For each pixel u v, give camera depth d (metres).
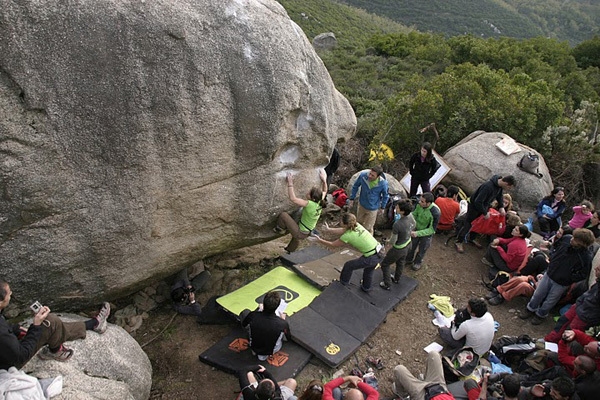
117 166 5.23
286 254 8.17
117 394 4.78
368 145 12.20
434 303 7.50
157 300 7.12
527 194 10.20
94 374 4.95
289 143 6.45
